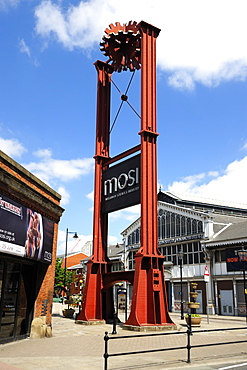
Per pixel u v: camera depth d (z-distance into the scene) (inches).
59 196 678.5
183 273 1733.5
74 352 464.1
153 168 837.2
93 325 839.7
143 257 768.3
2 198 460.8
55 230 669.9
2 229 458.0
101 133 1007.6
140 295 747.4
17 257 538.0
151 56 903.7
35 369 353.7
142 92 871.1
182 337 645.3
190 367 378.6
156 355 454.0
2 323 502.6
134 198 840.9
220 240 1573.6
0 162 472.4
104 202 943.7
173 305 1745.8
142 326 713.0
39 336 589.3
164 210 1916.8
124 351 477.7
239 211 2182.6
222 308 1536.7
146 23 903.7
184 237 1760.6
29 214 543.2
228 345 552.4
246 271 1472.7
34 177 574.2
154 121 866.8
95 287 890.7
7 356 422.3
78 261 3314.5
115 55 994.7
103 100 1034.1
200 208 2059.5
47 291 624.1
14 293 541.3
